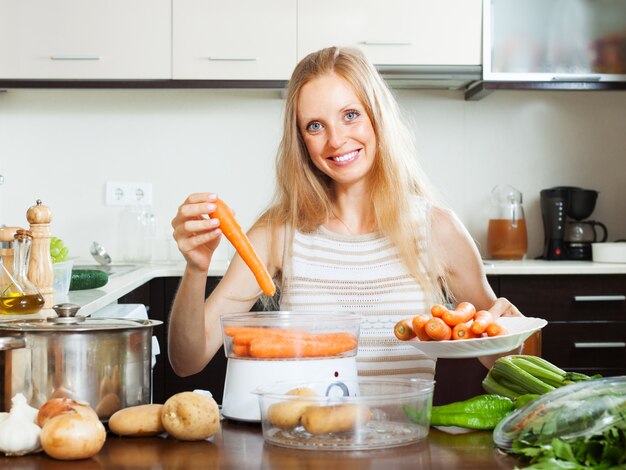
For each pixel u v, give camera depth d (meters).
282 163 1.81
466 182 3.91
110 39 3.49
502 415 1.11
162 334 3.40
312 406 1.00
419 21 3.52
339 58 1.69
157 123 3.88
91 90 3.85
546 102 3.92
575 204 3.70
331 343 1.17
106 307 2.52
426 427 1.04
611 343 3.31
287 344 1.16
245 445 1.03
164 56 3.50
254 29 3.51
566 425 0.94
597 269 3.29
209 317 1.69
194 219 1.34
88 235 3.88
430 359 1.73
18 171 3.85
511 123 3.91
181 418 1.03
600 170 3.93
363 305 1.74
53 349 1.09
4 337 1.06
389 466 0.92
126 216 3.87
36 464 0.95
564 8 3.55
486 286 1.85
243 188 3.89
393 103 1.75
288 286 1.79
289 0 3.51
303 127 1.70
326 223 1.80
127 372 1.13
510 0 3.54
